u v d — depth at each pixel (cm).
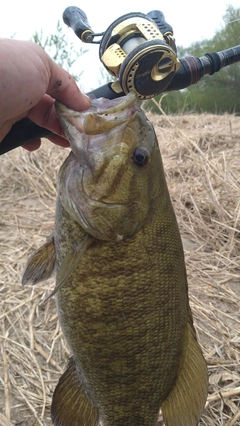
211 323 51
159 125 142
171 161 97
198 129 126
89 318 29
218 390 42
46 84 28
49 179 90
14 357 48
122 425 31
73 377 34
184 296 31
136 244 28
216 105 255
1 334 51
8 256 66
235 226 67
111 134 28
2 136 32
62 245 29
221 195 76
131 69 28
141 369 29
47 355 48
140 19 30
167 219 30
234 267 61
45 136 34
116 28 30
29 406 42
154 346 29
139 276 28
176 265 29
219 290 57
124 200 28
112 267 28
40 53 28
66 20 36
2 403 43
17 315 54
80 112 28
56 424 33
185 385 31
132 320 28
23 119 33
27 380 45
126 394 30
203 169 78
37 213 80
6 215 79
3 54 25
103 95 32
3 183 91
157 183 29
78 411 33
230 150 98
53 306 56
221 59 35
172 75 29
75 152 28
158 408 31
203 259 64
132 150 28
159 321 29
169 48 28
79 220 28
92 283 28
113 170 28
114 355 29
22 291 57
